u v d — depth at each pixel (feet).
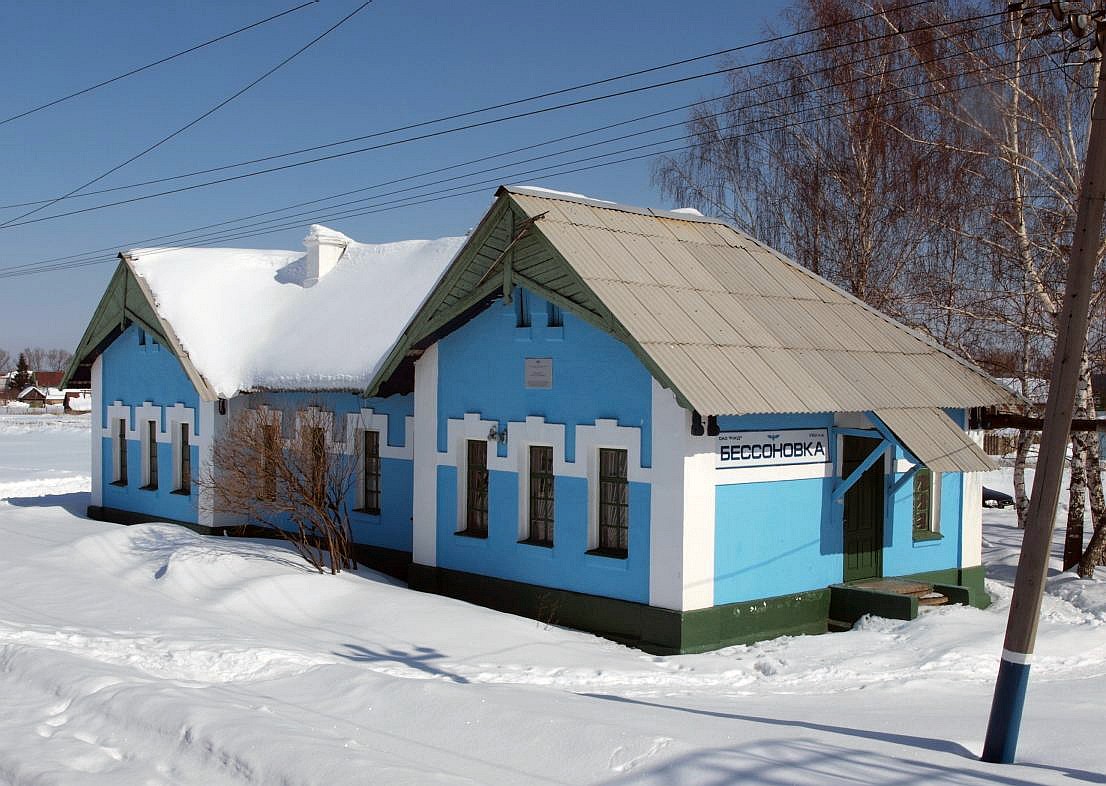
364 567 58.54
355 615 45.29
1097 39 24.94
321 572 53.31
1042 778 22.39
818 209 83.87
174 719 25.36
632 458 44.24
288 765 22.30
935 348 54.34
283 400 67.97
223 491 58.80
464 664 37.78
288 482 54.80
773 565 45.27
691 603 42.14
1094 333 62.90
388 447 60.80
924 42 67.21
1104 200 24.27
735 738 24.85
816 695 34.22
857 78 78.28
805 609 46.42
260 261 83.92
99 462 83.10
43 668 31.09
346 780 21.20
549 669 37.60
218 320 74.08
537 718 25.62
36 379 451.53
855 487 49.21
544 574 48.11
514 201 47.91
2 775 23.20
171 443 74.74
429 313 52.24
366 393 55.93
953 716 29.99
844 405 44.55
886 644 41.78
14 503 92.68
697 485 42.47
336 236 78.48
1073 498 63.21
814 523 47.01
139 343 78.23
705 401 40.14
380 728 26.61
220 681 33.83
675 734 25.13
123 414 80.33
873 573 50.03
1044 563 24.41
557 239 46.75
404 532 59.77
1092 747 25.52
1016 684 24.34
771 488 45.27
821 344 49.26
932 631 42.55
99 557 57.31
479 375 51.60
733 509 43.83
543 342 48.26
